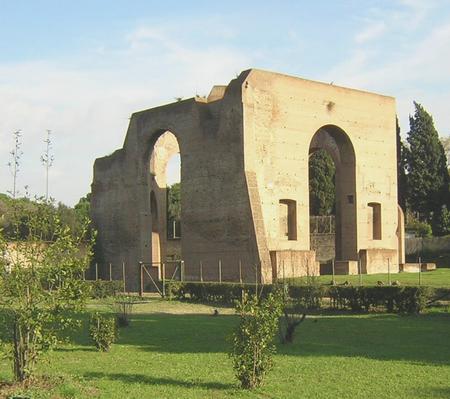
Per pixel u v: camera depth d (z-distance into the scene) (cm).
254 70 4359
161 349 1952
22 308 1359
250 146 4259
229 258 4256
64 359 1788
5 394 1259
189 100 4628
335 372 1522
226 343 2047
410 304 2814
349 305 2973
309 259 4306
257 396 1289
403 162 7575
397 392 1315
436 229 7275
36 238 1409
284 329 2247
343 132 4888
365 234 4969
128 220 5119
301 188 4578
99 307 3325
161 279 4359
